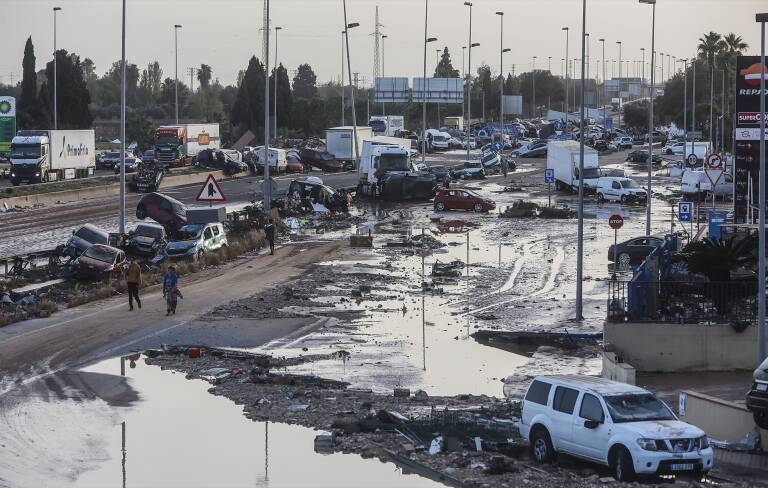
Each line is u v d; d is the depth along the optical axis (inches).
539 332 1692.9
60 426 1152.2
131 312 1840.6
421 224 3368.6
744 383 1412.4
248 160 5467.5
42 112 6560.0
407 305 1971.0
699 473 931.3
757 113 2480.3
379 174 4180.6
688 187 4074.8
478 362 1530.5
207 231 2564.0
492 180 5206.7
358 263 2496.3
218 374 1419.8
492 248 2810.0
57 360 1475.1
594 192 4315.9
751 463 1041.5
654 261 1585.9
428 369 1481.3
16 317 1745.8
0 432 1119.0
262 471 1003.9
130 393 1309.1
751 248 1600.6
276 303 1948.8
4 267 2352.4
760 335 1304.1
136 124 7126.0
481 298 2053.4
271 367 1472.7
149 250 2511.1
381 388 1370.6
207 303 1935.3
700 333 1494.8
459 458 1021.8
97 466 1015.6
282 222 3186.5
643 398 975.6
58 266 2289.6
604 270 2423.7
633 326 1497.3
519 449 1059.9
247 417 1210.0
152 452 1064.8
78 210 3590.1
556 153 4586.6
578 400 985.5
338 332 1716.3
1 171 4805.6
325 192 3705.7
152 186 4264.3
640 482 928.3
